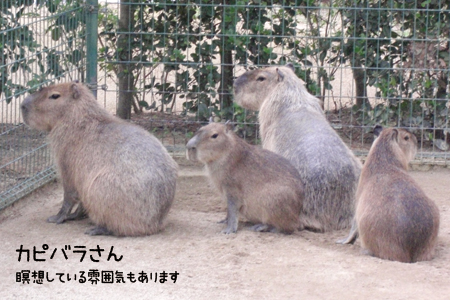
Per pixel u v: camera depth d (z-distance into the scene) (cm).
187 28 577
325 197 467
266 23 598
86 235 454
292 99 498
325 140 477
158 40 580
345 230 471
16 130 521
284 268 417
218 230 466
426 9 556
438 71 576
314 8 561
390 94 581
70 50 540
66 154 462
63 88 464
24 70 519
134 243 444
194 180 550
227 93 579
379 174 437
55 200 511
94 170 451
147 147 454
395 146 444
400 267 416
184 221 479
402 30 568
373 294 394
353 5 574
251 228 465
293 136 484
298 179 462
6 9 513
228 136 459
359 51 576
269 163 461
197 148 456
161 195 452
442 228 473
